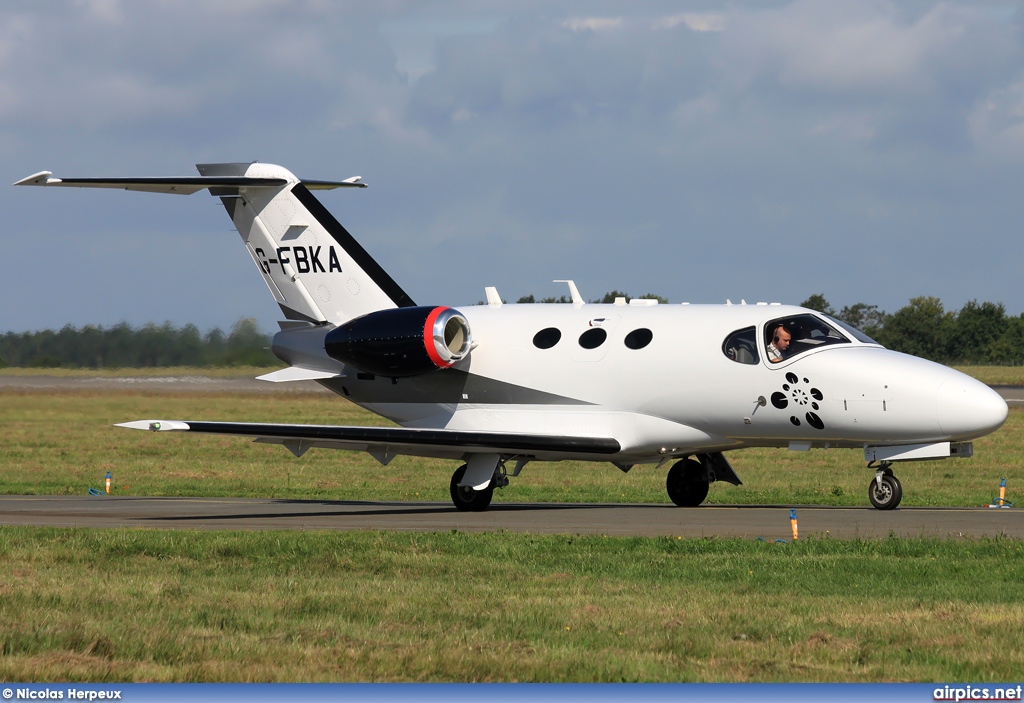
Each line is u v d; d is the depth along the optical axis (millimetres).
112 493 97438
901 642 35250
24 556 50656
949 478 111688
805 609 39438
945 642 35094
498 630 36625
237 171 91625
